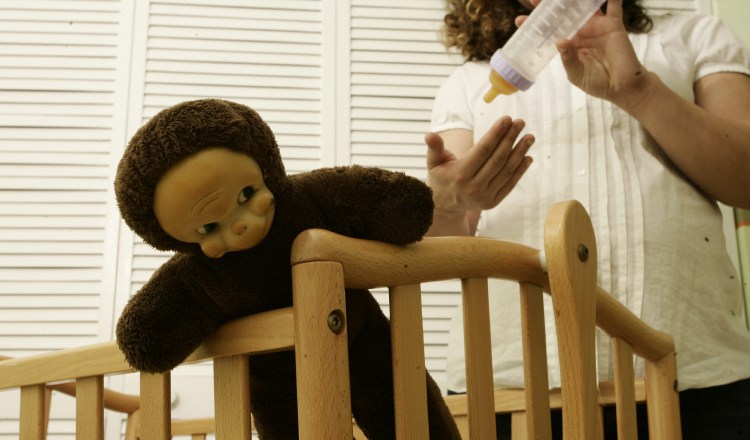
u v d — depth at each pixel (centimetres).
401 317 62
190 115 53
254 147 55
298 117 180
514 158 92
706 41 113
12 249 169
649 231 102
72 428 161
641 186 105
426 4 189
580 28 98
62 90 177
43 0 181
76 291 168
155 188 53
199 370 163
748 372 100
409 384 61
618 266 102
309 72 183
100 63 179
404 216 60
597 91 100
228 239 55
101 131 176
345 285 58
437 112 126
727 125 99
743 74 111
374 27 187
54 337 166
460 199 95
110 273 168
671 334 99
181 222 53
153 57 180
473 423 66
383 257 60
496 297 109
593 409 67
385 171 62
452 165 93
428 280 64
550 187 109
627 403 82
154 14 182
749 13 178
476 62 128
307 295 55
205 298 59
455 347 114
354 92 183
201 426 129
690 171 104
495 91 97
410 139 182
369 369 64
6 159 173
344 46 185
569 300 67
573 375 67
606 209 105
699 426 98
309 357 55
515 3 126
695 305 101
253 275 58
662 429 86
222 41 182
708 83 111
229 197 54
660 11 185
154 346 57
